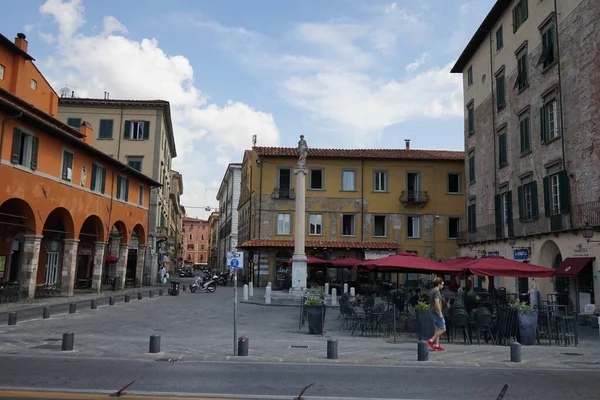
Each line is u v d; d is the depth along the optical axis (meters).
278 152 44.12
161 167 48.88
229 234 71.75
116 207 34.69
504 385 9.07
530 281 26.83
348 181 44.72
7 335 14.17
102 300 27.73
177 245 101.56
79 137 34.56
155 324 17.84
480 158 36.06
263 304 26.69
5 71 28.77
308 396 7.96
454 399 7.95
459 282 37.84
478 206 36.31
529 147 28.08
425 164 45.00
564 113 24.56
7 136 21.88
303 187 31.30
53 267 32.62
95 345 12.67
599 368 11.02
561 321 15.09
